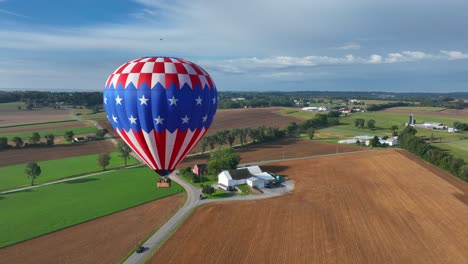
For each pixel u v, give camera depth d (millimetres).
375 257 40562
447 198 61906
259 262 39156
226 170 72375
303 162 91938
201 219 51969
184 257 40188
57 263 39344
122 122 32188
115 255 40938
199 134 33656
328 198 62156
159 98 29984
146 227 49094
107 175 79625
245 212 54906
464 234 46938
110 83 32000
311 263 39062
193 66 32094
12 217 53188
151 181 74125
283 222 50625
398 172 80375
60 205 58844
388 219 52000
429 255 41219
